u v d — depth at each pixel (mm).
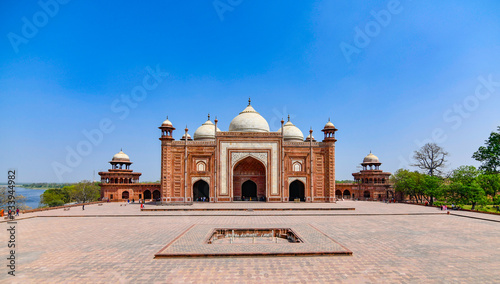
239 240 6777
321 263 4465
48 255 4953
